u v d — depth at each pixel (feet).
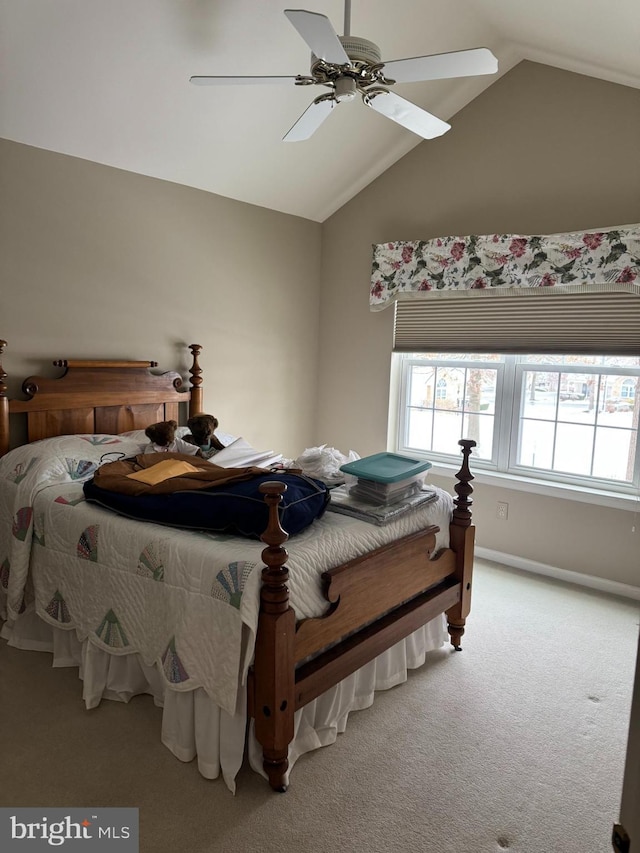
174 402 12.05
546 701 7.81
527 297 11.76
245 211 13.17
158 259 11.62
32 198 9.71
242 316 13.39
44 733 6.86
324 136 11.75
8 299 9.57
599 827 5.76
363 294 14.39
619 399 11.32
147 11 7.97
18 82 8.49
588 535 11.54
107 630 7.23
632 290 10.35
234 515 6.72
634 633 9.71
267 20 8.59
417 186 13.21
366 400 14.65
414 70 6.40
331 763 6.55
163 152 10.78
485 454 13.19
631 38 8.35
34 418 9.84
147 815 5.74
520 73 11.52
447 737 7.03
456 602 8.92
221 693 5.94
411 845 5.48
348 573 6.71
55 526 7.95
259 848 5.40
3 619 9.12
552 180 11.32
